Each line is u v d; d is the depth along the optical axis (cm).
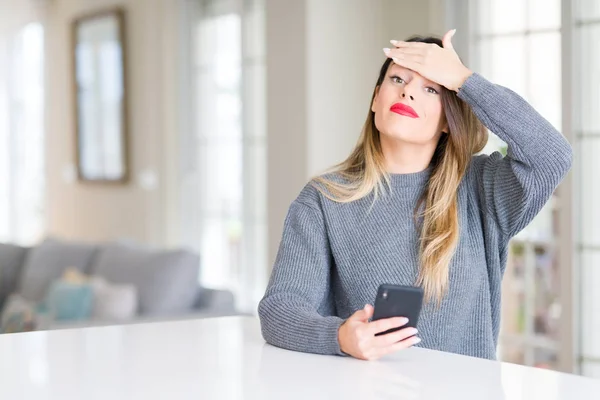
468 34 400
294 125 441
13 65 688
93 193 640
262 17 502
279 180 450
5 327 430
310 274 164
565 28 357
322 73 436
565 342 363
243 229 523
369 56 451
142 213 587
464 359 142
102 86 620
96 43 625
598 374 358
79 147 648
